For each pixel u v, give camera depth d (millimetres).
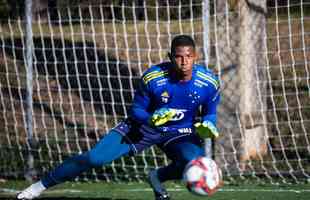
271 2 40344
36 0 33750
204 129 15555
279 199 20000
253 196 20531
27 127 26219
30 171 24141
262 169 23891
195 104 16391
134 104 16562
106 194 21203
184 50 15430
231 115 24062
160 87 16203
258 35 23922
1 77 35906
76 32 40312
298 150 25844
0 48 38344
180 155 16172
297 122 28141
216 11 23719
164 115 15414
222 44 23812
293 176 23266
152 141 16859
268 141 25734
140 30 40438
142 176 24047
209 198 20312
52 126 30641
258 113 24359
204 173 14711
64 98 34031
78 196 20953
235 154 24031
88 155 16859
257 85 24188
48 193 21578
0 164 25312
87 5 35094
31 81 24391
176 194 20953
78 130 29938
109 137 17000
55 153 26609
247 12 23609
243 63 23875
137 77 35500
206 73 16344
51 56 38188
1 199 20844
